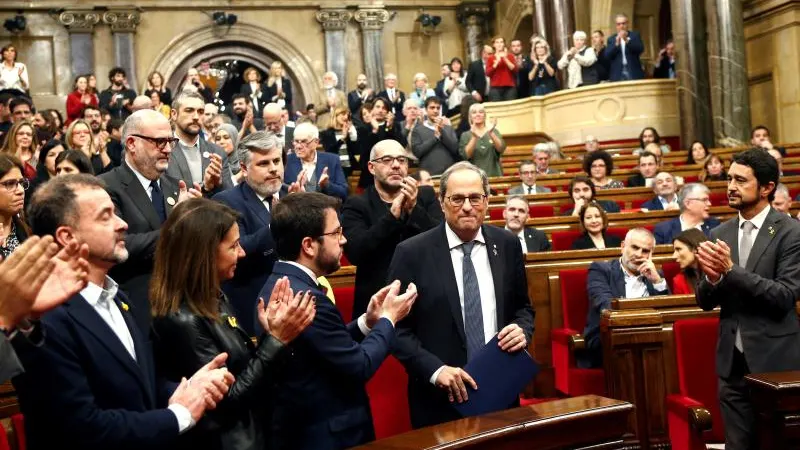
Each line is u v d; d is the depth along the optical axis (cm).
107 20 1884
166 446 248
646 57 1734
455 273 370
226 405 267
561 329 580
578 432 288
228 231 285
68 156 523
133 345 268
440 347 362
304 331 304
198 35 1939
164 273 280
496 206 857
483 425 276
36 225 260
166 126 411
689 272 551
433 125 969
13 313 215
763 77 1449
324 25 1983
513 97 1549
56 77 1867
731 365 409
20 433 333
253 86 1524
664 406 468
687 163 1166
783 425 337
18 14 1856
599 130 1473
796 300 398
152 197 410
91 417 239
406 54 2041
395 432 433
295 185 437
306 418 306
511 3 1959
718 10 1330
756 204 418
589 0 1738
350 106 1520
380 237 422
